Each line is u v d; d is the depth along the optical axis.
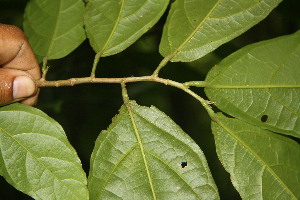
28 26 0.58
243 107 0.52
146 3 0.55
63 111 0.68
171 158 0.52
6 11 0.66
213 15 0.53
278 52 0.52
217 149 0.52
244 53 0.53
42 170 0.52
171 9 0.54
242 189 0.51
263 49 0.52
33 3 0.58
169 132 0.52
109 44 0.54
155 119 0.53
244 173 0.51
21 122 0.53
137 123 0.53
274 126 0.52
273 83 0.52
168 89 0.71
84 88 0.66
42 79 0.56
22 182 0.52
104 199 0.52
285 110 0.52
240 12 0.53
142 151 0.52
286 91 0.52
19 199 0.67
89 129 0.68
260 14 0.53
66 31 0.58
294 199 0.51
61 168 0.52
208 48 0.53
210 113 0.52
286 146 0.52
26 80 0.56
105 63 0.64
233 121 0.52
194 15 0.54
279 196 0.51
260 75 0.52
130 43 0.54
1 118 0.53
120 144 0.52
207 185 0.52
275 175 0.51
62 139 0.52
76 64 0.65
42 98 0.67
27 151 0.52
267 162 0.51
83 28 0.57
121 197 0.52
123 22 0.55
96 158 0.52
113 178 0.52
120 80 0.54
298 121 0.51
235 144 0.52
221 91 0.52
